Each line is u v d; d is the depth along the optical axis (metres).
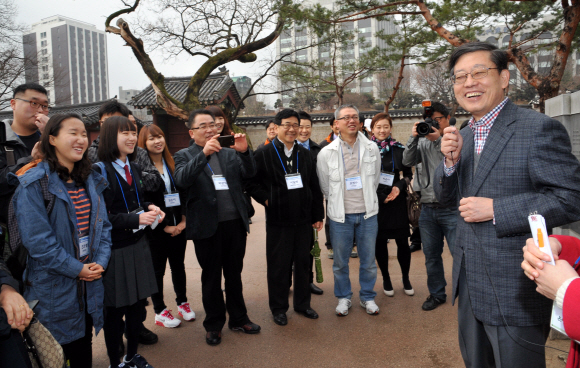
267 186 3.26
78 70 99.50
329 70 15.62
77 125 2.01
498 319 1.56
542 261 1.15
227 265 3.12
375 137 4.02
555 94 6.77
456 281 1.77
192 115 3.12
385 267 3.81
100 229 2.15
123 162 2.56
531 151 1.48
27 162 2.13
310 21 9.09
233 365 2.70
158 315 3.36
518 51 7.06
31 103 2.70
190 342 3.05
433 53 10.95
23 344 1.58
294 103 36.22
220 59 13.95
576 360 1.21
